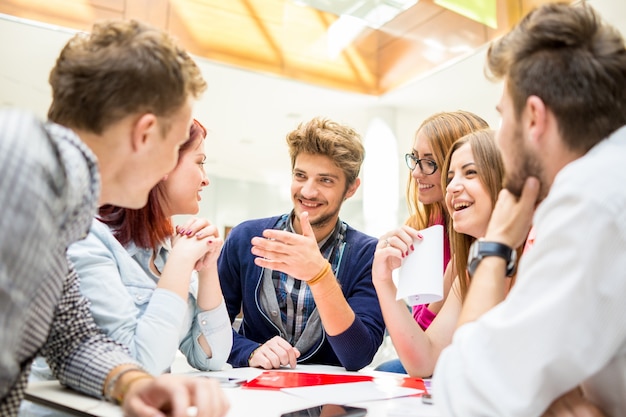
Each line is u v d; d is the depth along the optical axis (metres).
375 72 5.09
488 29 3.96
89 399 0.76
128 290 1.11
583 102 0.64
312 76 4.75
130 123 0.68
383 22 4.91
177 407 0.58
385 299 1.26
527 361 0.55
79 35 0.75
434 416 0.70
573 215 0.55
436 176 1.90
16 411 0.62
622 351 0.56
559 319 0.53
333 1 4.74
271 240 1.29
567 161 0.67
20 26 3.69
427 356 1.23
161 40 0.71
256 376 1.11
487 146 1.31
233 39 4.38
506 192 0.83
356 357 1.31
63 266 0.63
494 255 0.79
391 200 5.20
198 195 1.31
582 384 0.63
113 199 0.74
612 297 0.53
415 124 5.86
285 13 4.64
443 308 1.37
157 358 1.01
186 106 0.74
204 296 1.28
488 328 0.59
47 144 0.49
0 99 5.07
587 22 0.66
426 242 1.16
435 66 4.44
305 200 1.67
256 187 9.78
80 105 0.67
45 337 0.66
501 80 0.75
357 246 1.70
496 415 0.56
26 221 0.45
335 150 1.63
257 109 5.53
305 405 0.77
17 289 0.46
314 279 1.29
